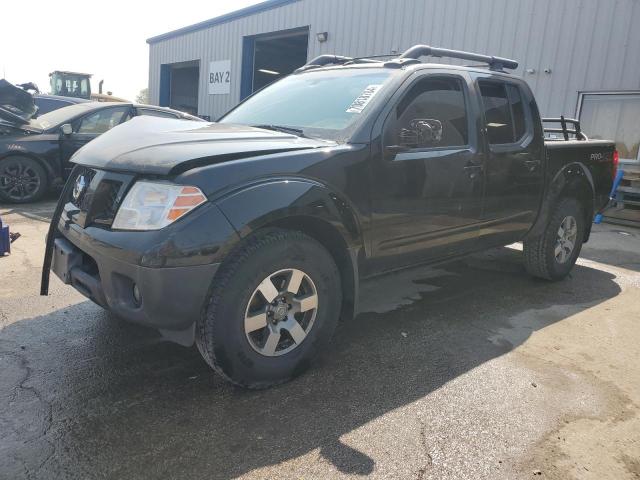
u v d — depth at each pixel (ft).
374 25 43.01
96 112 27.91
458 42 37.09
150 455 7.35
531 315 13.53
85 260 9.54
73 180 10.32
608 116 30.89
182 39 70.74
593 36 30.63
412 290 15.28
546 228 15.61
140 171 8.32
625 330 12.74
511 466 7.45
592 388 9.78
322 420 8.38
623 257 20.79
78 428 7.88
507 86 14.15
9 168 25.54
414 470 7.26
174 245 7.78
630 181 29.96
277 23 53.47
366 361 10.53
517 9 33.76
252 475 7.04
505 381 9.90
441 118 11.96
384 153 10.36
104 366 9.84
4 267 15.33
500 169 13.20
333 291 9.84
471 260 18.92
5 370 9.50
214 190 8.13
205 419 8.27
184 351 10.57
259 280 8.64
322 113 11.27
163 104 77.82
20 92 27.55
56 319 11.86
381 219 10.47
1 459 7.11
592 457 7.74
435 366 10.42
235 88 60.90
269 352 9.06
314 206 9.10
